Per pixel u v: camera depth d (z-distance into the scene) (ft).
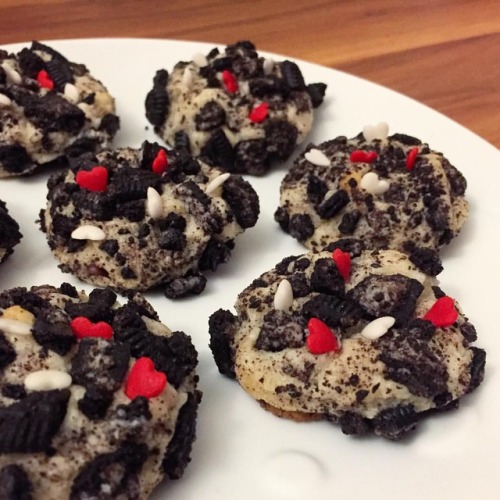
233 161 0.64
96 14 0.86
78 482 0.37
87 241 0.54
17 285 0.54
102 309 0.44
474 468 0.42
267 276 0.51
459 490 0.41
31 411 0.37
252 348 0.46
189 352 0.45
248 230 0.60
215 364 0.49
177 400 0.41
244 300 0.49
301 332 0.45
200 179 0.57
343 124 0.69
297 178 0.60
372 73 0.78
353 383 0.43
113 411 0.39
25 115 0.62
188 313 0.53
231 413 0.46
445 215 0.55
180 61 0.72
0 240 0.54
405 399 0.43
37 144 0.62
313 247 0.57
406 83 0.77
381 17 0.86
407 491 0.41
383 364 0.43
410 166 0.58
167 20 0.86
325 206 0.56
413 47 0.82
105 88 0.68
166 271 0.53
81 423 0.38
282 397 0.44
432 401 0.43
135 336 0.43
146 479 0.39
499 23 0.85
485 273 0.55
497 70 0.78
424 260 0.50
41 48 0.69
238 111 0.64
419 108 0.70
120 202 0.54
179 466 0.40
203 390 0.47
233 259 0.57
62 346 0.41
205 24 0.85
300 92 0.67
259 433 0.44
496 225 0.59
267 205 0.62
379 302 0.45
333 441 0.44
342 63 0.79
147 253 0.53
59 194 0.55
